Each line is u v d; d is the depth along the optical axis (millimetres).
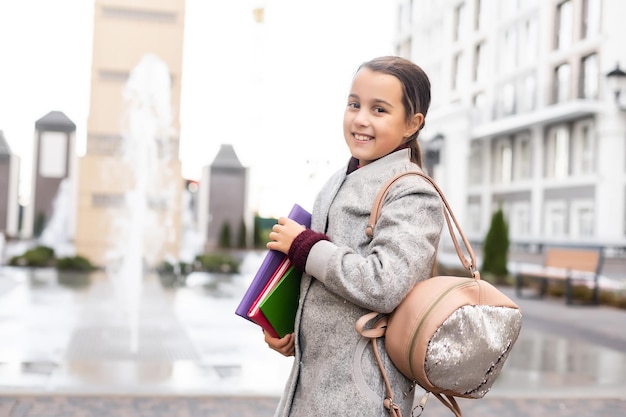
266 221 39875
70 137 33281
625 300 11289
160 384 4930
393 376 1587
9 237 31844
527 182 23031
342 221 1638
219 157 36625
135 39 18500
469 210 27016
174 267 16500
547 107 21516
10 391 4602
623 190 18953
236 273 17125
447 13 28047
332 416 1553
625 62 18531
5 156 32688
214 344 6746
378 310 1510
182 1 18312
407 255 1494
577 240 20031
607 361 6488
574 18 20547
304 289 1634
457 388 1546
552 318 9734
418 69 1693
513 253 23438
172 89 18297
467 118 25297
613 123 18922
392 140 1667
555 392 5105
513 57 23641
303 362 1644
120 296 10922
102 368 5426
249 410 4375
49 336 6926
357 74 1702
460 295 1521
